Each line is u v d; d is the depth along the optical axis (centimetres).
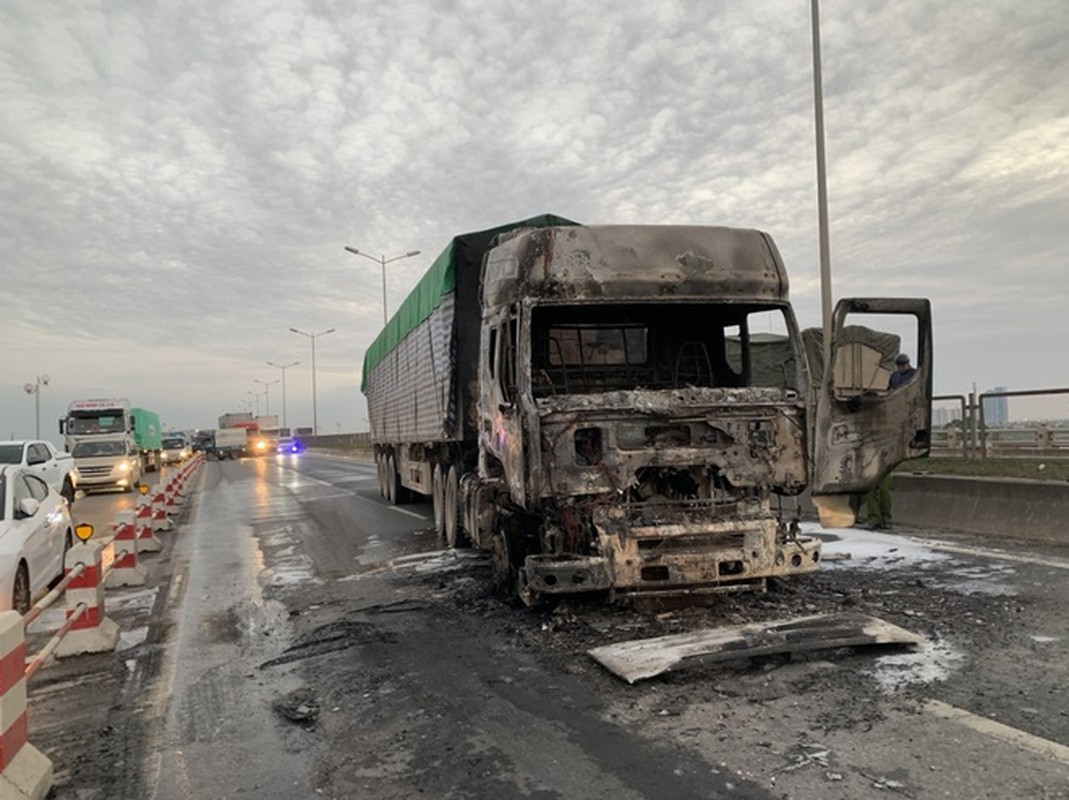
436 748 431
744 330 786
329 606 795
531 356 709
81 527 685
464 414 963
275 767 420
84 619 659
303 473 3559
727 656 519
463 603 762
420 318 1245
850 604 655
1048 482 943
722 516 640
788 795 352
